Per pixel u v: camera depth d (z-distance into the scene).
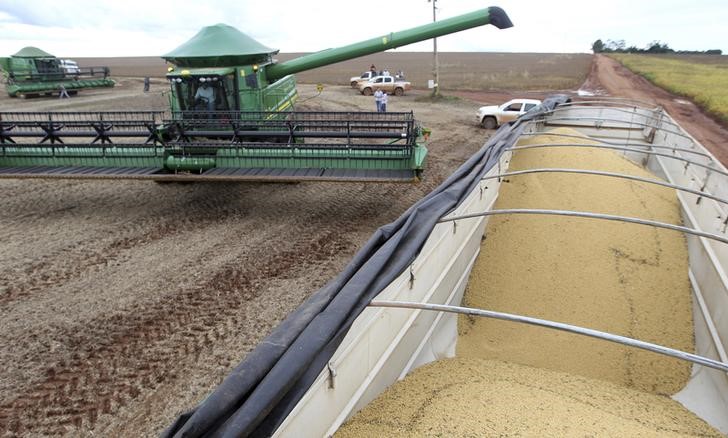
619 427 3.17
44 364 4.68
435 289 4.47
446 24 10.38
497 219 6.95
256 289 6.18
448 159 13.67
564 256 6.07
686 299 5.58
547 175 8.45
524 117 10.41
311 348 2.60
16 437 3.83
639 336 4.98
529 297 5.50
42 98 27.38
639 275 5.85
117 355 4.82
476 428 2.97
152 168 8.62
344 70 65.94
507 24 10.20
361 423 3.10
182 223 8.58
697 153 7.46
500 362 4.43
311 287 6.26
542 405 3.35
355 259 3.76
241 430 2.08
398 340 3.74
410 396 3.50
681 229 3.84
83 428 3.93
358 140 12.74
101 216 8.89
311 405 2.60
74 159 8.70
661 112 12.73
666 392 4.36
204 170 8.45
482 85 39.56
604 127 13.15
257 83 10.55
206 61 10.16
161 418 4.04
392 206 9.73
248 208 9.44
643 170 9.84
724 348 4.30
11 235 7.88
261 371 2.49
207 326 5.34
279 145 8.34
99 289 6.12
